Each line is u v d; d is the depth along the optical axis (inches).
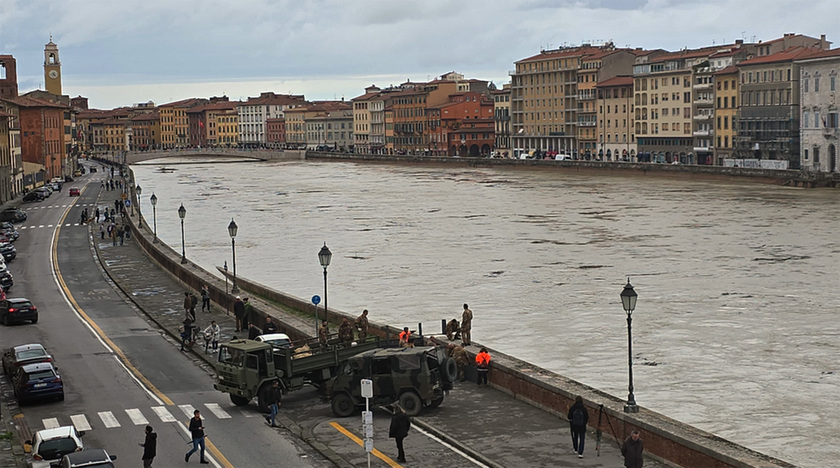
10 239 4953.3
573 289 3853.3
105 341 2534.5
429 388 1694.1
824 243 4879.4
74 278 3752.5
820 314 3312.0
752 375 2573.8
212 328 2335.1
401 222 6328.7
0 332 2679.6
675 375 2578.7
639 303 3550.7
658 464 1414.9
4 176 7603.4
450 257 4761.3
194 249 5236.2
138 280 3624.5
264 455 1535.4
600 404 1555.1
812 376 2559.1
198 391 1973.4
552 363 2726.4
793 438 2073.1
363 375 1718.8
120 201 6476.4
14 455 1534.2
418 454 1513.3
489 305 3570.4
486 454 1487.5
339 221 6461.6
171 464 1493.6
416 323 3262.8
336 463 1482.5
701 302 3543.3
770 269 4192.9
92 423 1740.9
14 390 1946.4
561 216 6437.0
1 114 7386.8
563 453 1478.8
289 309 2723.9
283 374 1830.7
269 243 5433.1
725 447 1333.7
